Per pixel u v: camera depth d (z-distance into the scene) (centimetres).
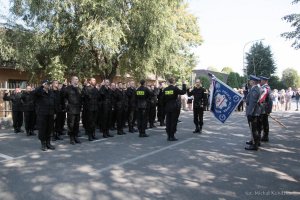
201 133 1345
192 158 873
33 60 1919
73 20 1967
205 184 650
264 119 1134
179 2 2186
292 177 701
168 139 1167
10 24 1934
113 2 1881
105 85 1273
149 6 1972
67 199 568
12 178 691
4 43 1825
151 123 1548
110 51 1870
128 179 682
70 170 752
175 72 2828
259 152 957
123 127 1405
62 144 1097
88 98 1169
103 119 1247
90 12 1881
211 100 1218
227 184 650
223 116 1203
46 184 650
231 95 1191
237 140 1169
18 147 1047
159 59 2189
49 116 998
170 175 712
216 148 1015
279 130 1463
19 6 1906
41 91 982
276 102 3091
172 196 580
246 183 657
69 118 1088
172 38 2097
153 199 566
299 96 2973
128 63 2206
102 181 668
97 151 970
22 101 1308
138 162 828
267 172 739
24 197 579
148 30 1986
